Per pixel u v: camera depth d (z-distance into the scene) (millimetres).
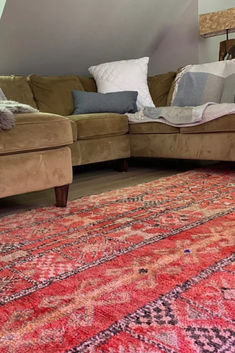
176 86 3287
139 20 3754
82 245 1341
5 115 1668
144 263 1150
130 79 3338
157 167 3025
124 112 3150
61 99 3176
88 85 3469
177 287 987
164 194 2033
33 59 3340
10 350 774
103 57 3859
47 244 1375
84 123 2643
